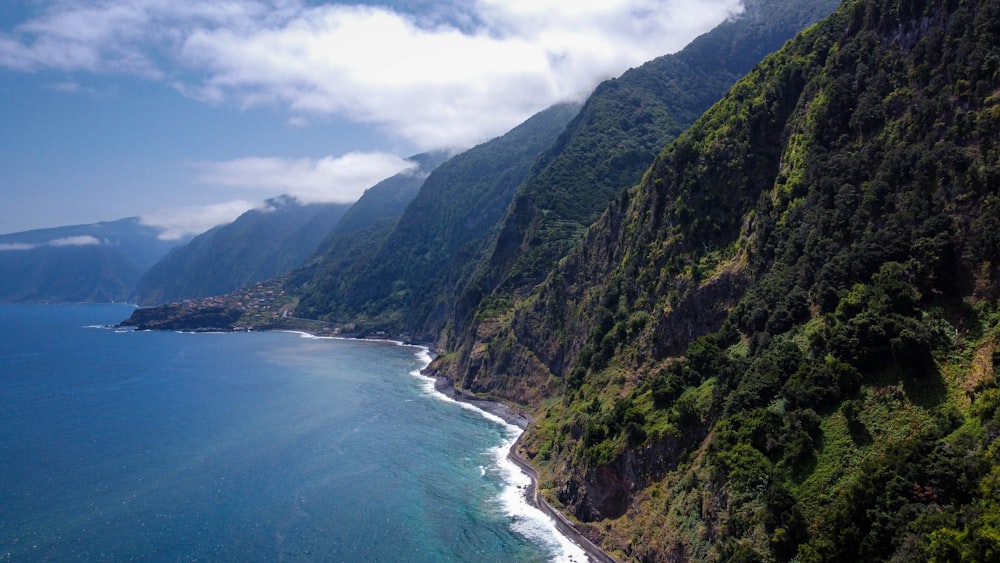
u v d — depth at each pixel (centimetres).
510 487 9156
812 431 5472
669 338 8406
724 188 8894
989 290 5216
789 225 7412
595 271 12462
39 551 6888
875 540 4459
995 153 5503
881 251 6016
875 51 7362
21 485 8794
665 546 6172
